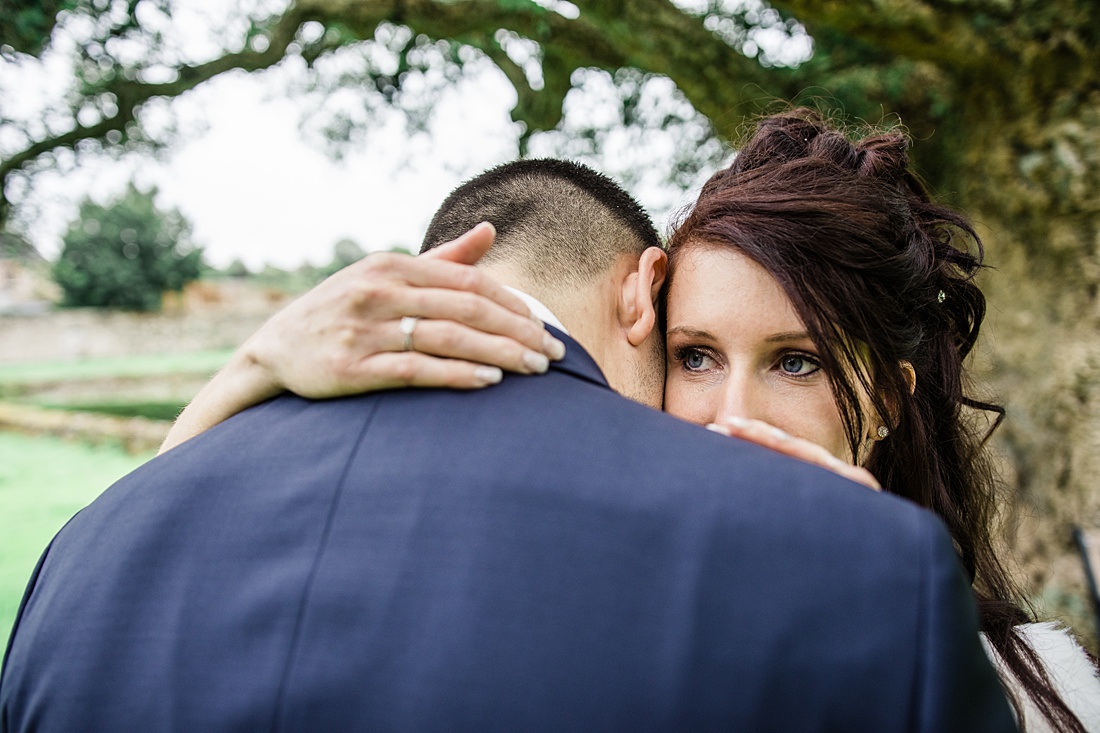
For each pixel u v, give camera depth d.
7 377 26.20
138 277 36.00
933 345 1.66
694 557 0.76
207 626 0.83
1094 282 4.35
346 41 7.13
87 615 0.88
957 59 4.36
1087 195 4.29
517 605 0.75
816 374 1.41
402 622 0.76
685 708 0.72
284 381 1.00
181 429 1.14
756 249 1.33
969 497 1.75
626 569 0.77
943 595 0.74
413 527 0.80
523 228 1.15
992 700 0.76
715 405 1.40
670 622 0.74
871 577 0.75
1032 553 4.41
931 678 0.72
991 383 4.36
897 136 1.68
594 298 1.17
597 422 0.87
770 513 0.78
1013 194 4.58
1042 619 2.23
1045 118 4.40
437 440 0.86
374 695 0.75
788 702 0.72
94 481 12.78
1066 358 4.41
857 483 0.83
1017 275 4.70
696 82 5.29
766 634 0.73
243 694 0.78
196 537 0.88
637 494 0.80
